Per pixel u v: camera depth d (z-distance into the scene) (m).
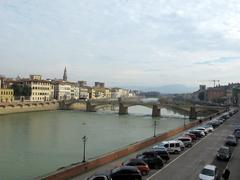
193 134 81.56
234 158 60.50
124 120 191.00
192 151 66.06
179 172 48.44
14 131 128.00
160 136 77.44
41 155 83.50
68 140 109.38
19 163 74.12
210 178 41.31
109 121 182.12
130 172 41.44
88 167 48.03
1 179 60.44
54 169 68.44
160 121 188.75
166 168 50.94
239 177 46.78
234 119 149.38
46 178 39.56
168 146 63.34
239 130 90.06
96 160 50.28
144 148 67.31
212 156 61.34
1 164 72.81
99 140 110.62
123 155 58.84
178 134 92.38
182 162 55.44
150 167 50.50
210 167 43.72
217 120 125.56
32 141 105.62
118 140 111.19
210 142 78.56
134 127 154.25
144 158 50.88
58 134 123.31
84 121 177.25
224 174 43.50
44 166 71.25
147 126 159.62
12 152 87.06
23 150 90.00
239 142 80.44
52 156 82.31
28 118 183.50
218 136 89.44
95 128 146.50
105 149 93.00
